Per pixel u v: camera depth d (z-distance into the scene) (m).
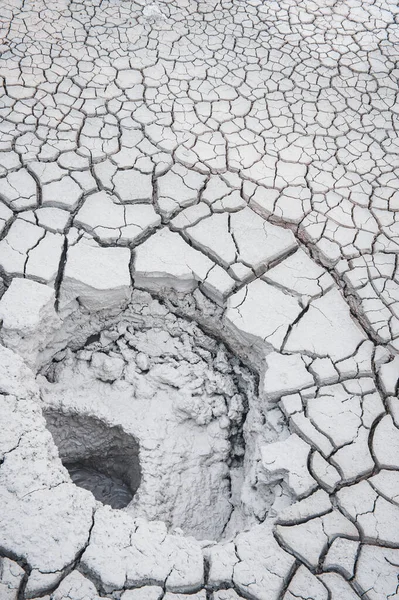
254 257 2.78
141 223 2.83
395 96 3.69
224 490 2.64
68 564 1.87
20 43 3.61
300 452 2.23
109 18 3.88
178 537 2.00
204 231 2.86
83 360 2.80
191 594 1.87
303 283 2.75
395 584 1.94
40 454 2.06
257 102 3.51
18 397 2.17
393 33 4.15
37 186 2.91
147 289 2.76
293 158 3.24
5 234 2.72
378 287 2.77
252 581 1.90
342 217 3.01
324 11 4.25
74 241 2.73
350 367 2.49
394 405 2.39
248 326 2.59
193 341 2.85
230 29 3.97
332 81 3.72
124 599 1.84
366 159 3.30
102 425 2.70
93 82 3.45
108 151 3.11
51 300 2.53
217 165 3.13
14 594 1.80
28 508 1.93
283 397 2.40
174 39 3.82
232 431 2.74
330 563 1.96
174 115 3.35
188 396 2.70
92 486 2.93
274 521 2.06
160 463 2.58
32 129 3.15
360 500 2.12
